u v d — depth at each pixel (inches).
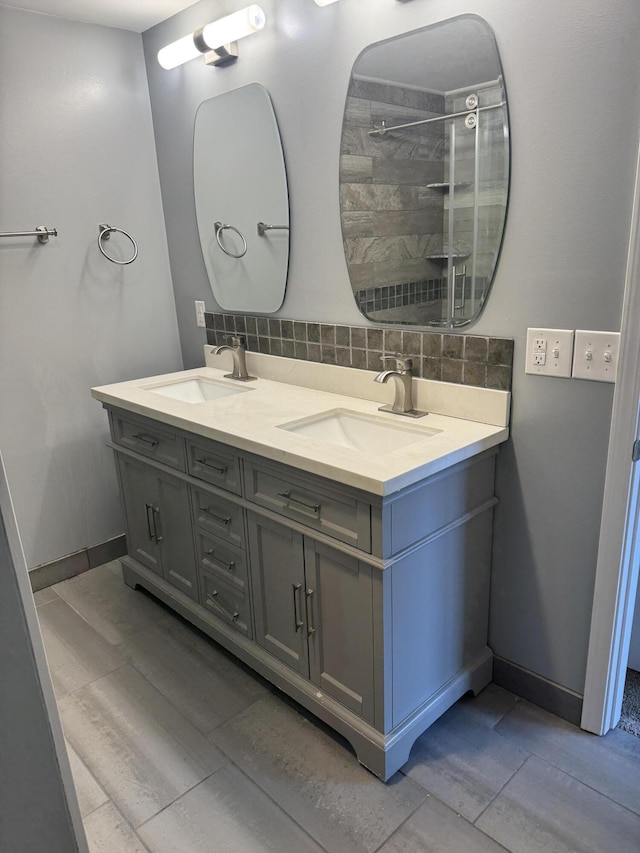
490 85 61.4
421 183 69.8
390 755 63.3
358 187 76.8
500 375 67.5
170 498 88.7
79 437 105.7
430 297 72.4
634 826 58.4
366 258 78.4
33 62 90.6
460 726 71.2
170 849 58.2
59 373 101.6
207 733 72.0
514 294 64.7
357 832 58.9
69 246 98.9
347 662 65.7
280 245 89.7
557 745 68.2
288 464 63.6
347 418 79.0
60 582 106.8
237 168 92.5
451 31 63.2
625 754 66.8
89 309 103.2
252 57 85.3
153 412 83.0
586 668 68.5
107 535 112.3
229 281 100.7
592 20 53.5
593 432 62.2
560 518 66.9
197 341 111.8
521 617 73.4
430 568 64.3
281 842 58.4
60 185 96.3
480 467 67.5
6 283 93.5
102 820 61.4
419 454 60.7
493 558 74.0
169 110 101.4
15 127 90.4
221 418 76.6
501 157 62.1
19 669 27.7
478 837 57.9
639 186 53.4
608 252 57.1
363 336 81.2
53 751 29.8
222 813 61.7
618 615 65.1
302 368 91.0
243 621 80.8
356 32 72.1
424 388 75.0
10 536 26.2
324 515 62.9
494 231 64.6
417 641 65.0
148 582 98.6
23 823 29.8
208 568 84.5
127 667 84.0
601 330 59.2
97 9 89.7
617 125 54.0
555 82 56.9
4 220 91.6
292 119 82.5
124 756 69.1
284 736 71.2
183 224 106.3
